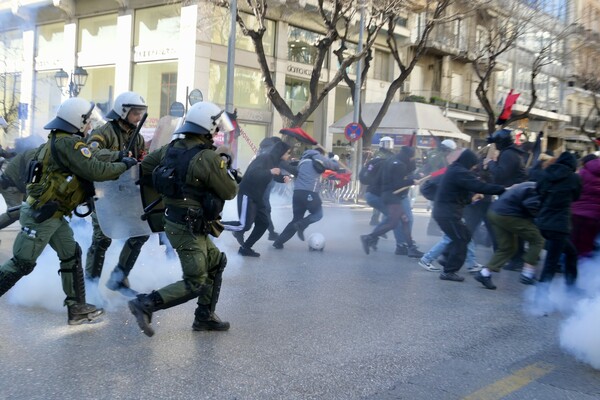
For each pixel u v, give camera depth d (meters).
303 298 6.17
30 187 4.44
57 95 26.16
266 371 4.06
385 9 17.50
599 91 31.80
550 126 38.00
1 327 4.74
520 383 4.07
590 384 4.11
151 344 4.50
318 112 27.42
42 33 26.92
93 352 4.27
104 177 4.45
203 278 4.48
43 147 4.53
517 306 6.27
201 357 4.27
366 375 4.08
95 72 25.39
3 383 3.66
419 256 9.05
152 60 23.36
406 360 4.42
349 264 8.28
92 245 5.50
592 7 28.02
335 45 26.95
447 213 7.27
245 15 23.12
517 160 8.53
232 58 17.02
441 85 32.75
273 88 17.61
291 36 25.11
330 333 4.99
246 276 7.15
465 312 5.92
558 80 36.22
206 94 22.45
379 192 9.45
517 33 24.22
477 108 33.50
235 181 4.51
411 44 29.53
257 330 4.98
